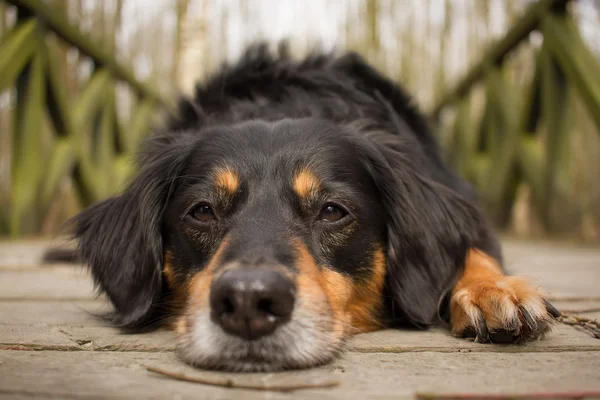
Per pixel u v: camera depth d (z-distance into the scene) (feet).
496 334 1.02
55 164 3.41
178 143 1.46
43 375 0.77
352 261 1.22
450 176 2.08
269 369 0.88
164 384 0.74
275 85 1.89
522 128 3.34
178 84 4.82
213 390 0.72
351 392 0.71
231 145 1.29
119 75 4.26
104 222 1.40
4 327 1.14
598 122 2.44
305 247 1.08
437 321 1.27
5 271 2.15
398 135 1.76
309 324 0.91
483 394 0.68
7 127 5.31
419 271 1.31
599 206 4.52
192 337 0.91
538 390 0.71
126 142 4.55
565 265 2.26
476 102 5.76
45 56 3.22
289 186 1.20
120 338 1.09
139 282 1.29
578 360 0.87
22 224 3.26
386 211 1.34
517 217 4.90
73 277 1.99
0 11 3.89
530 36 3.23
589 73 2.51
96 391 0.70
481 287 1.08
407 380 0.76
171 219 1.28
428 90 7.61
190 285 1.19
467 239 1.39
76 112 3.70
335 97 1.82
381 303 1.30
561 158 2.89
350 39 7.58
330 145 1.30
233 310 0.87
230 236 1.07
